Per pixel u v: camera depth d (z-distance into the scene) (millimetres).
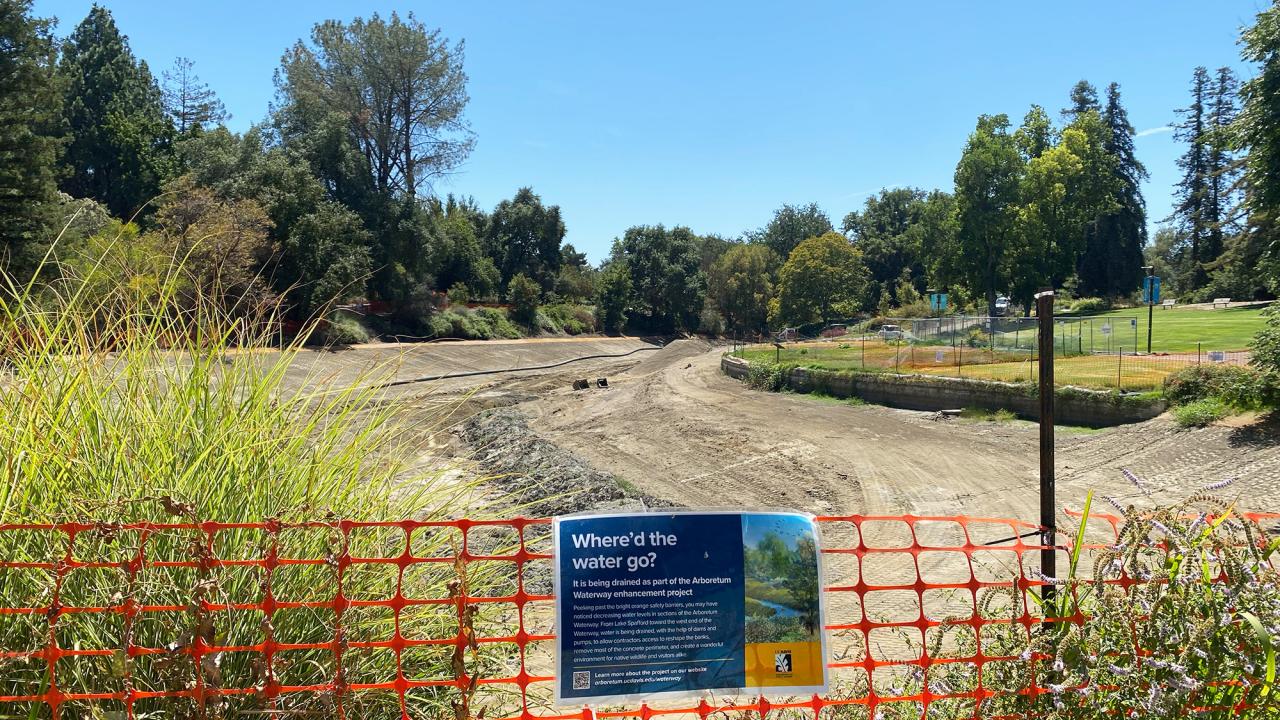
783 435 23547
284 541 3314
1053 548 3393
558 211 83438
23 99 30000
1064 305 74750
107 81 64812
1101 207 75875
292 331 21906
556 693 2836
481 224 83125
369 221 52281
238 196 39781
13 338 3707
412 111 58406
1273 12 15875
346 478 3848
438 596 3562
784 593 2947
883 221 118500
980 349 32812
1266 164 16578
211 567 2775
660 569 2900
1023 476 17047
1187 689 2982
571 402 36000
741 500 16922
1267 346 16875
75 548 3053
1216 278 71250
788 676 2918
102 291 4074
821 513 15664
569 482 15820
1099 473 16531
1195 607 3156
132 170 53938
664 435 25531
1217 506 3443
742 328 94875
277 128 54656
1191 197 82812
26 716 2875
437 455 4668
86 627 2979
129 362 3695
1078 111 87312
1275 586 3201
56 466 3320
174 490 3213
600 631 2871
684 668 2879
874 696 3090
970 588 3287
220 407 3666
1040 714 3195
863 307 80938
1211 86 82188
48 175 30609
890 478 17766
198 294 4148
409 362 41188
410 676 3381
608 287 84875
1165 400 19562
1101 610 3186
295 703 3055
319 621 3223
